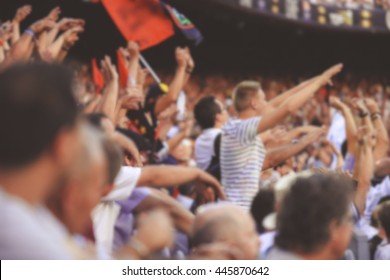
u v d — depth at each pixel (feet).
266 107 39.73
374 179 48.11
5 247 11.76
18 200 12.23
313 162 64.54
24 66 12.42
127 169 25.80
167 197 26.68
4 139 12.13
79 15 115.24
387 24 145.07
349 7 141.18
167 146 49.57
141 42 52.49
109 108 36.11
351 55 176.76
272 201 27.96
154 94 50.31
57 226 12.94
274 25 135.95
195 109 40.86
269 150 40.27
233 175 36.52
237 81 156.66
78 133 12.83
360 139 41.52
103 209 25.86
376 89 176.96
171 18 53.21
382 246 35.24
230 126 36.94
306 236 20.88
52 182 12.74
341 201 21.02
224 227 19.42
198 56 151.84
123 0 52.60
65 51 44.19
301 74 170.19
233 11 125.39
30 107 12.14
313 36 169.78
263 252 25.75
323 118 137.59
